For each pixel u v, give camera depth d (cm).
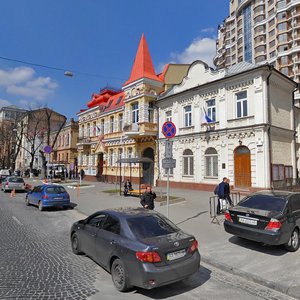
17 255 680
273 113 1883
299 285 516
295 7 6116
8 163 5862
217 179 2050
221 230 934
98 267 607
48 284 513
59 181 3369
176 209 1334
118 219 569
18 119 5350
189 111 2384
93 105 4138
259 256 684
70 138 4891
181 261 495
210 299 471
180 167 2394
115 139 3325
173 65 3025
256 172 1788
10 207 1534
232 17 8431
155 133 2698
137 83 2848
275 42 6675
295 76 6069
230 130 1956
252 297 484
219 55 9138
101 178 3600
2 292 474
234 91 1973
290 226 711
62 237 876
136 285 468
